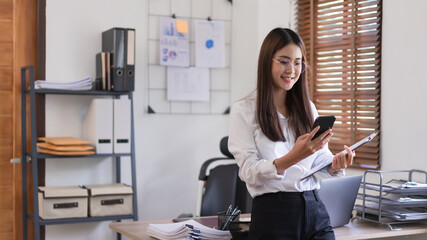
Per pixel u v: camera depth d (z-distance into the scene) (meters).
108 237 3.98
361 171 3.49
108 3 3.96
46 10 3.77
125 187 3.62
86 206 3.50
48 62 3.78
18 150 3.76
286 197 1.92
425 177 3.05
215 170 3.57
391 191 2.77
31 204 3.79
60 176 3.83
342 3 3.63
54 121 3.81
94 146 3.61
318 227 1.94
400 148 3.23
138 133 4.09
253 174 1.87
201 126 4.33
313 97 3.85
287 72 1.95
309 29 3.93
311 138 1.73
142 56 4.10
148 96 4.12
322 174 2.10
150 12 4.12
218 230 2.29
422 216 2.76
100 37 3.93
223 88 4.41
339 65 3.64
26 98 3.79
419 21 3.12
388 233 2.62
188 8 4.27
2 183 3.72
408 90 3.19
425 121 3.07
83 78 3.60
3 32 3.70
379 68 3.39
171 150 4.22
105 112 3.61
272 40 1.97
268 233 1.90
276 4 4.25
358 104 3.50
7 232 3.75
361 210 2.87
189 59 4.26
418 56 3.12
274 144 1.99
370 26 3.44
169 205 4.21
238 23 4.44
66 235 3.85
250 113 2.01
